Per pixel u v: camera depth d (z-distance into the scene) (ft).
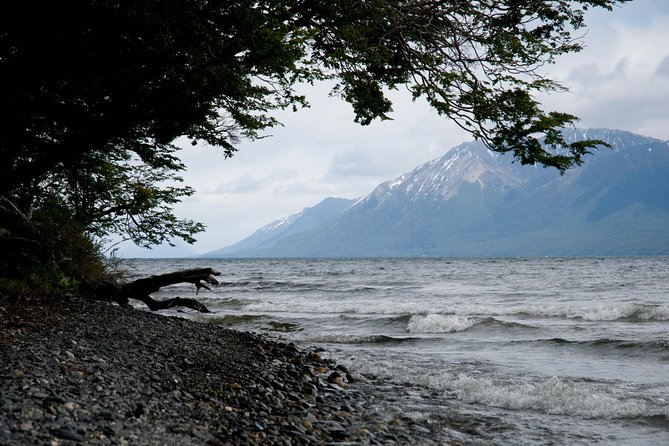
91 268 55.83
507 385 35.99
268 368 37.73
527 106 38.50
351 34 39.34
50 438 16.53
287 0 35.40
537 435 26.02
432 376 39.50
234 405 25.96
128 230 62.75
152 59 38.04
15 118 42.65
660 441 24.88
